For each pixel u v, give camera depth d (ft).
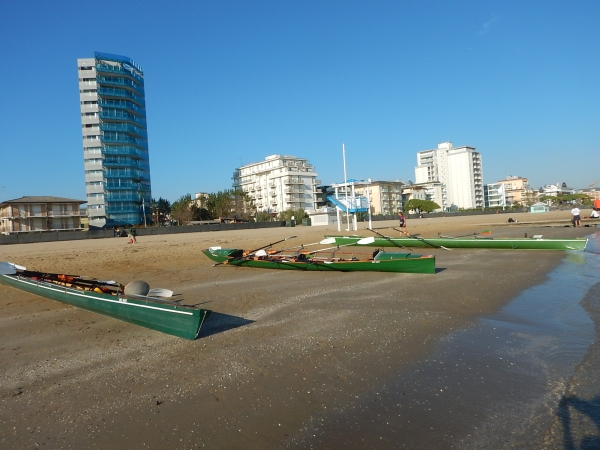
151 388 18.34
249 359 21.36
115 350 23.26
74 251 89.81
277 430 14.76
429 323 27.17
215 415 15.88
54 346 24.30
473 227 141.28
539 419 14.93
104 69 264.93
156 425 15.30
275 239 111.04
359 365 20.33
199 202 344.90
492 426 14.60
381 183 404.57
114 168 267.59
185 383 18.72
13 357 22.71
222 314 30.68
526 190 572.10
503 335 24.52
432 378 18.67
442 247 72.43
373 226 179.73
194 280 46.85
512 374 18.88
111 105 265.54
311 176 385.70
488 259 58.44
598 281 40.88
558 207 439.22
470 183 499.92
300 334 25.32
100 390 18.30
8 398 17.80
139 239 142.10
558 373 18.76
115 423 15.53
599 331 24.64
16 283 41.39
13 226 222.89
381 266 46.85
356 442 13.89
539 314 29.04
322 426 14.93
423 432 14.37
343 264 48.06
